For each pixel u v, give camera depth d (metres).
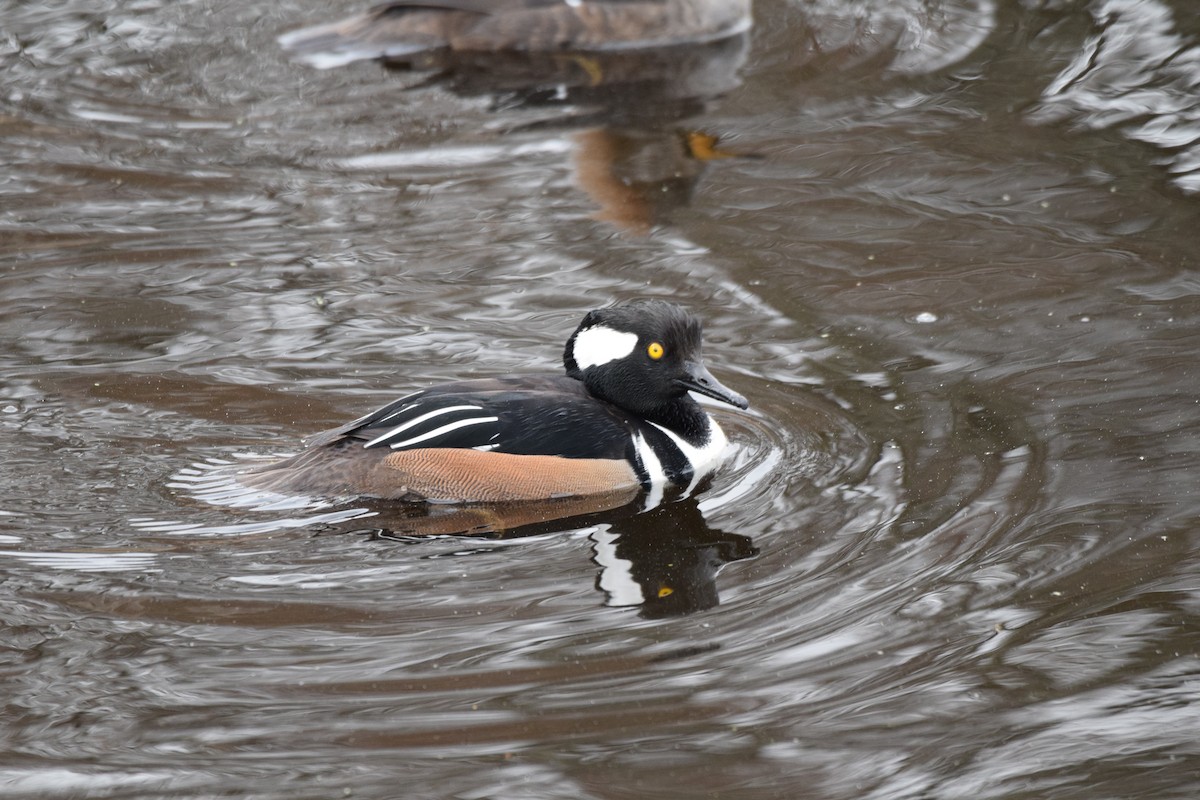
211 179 16.72
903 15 21.44
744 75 19.72
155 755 7.70
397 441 10.73
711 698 8.10
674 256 14.67
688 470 10.98
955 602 8.96
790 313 13.42
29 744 7.79
